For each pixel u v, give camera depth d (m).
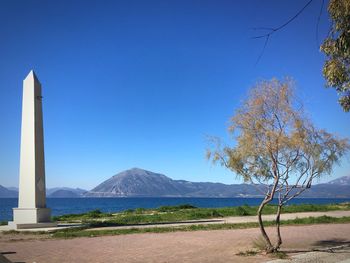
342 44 10.84
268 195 15.02
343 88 11.71
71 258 14.08
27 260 13.66
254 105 15.03
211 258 14.12
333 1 10.70
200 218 31.44
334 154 14.91
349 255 14.62
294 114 14.73
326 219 28.36
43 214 24.47
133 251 15.63
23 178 24.73
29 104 25.00
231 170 15.35
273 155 14.72
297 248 16.36
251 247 16.45
